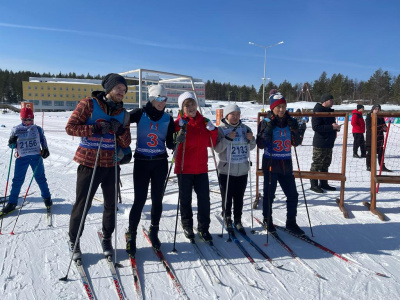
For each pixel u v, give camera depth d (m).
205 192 3.11
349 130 16.80
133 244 2.81
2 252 2.85
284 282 2.51
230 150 3.27
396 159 8.26
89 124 2.57
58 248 2.96
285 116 3.39
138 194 2.84
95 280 2.45
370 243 3.24
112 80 2.56
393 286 2.46
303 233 3.32
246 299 2.27
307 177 4.27
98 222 3.64
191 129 3.00
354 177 6.27
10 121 23.61
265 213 3.51
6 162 7.38
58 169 6.87
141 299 2.23
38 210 4.02
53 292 2.28
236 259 2.86
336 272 2.67
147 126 2.82
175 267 2.69
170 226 3.60
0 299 2.18
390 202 4.56
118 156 2.67
